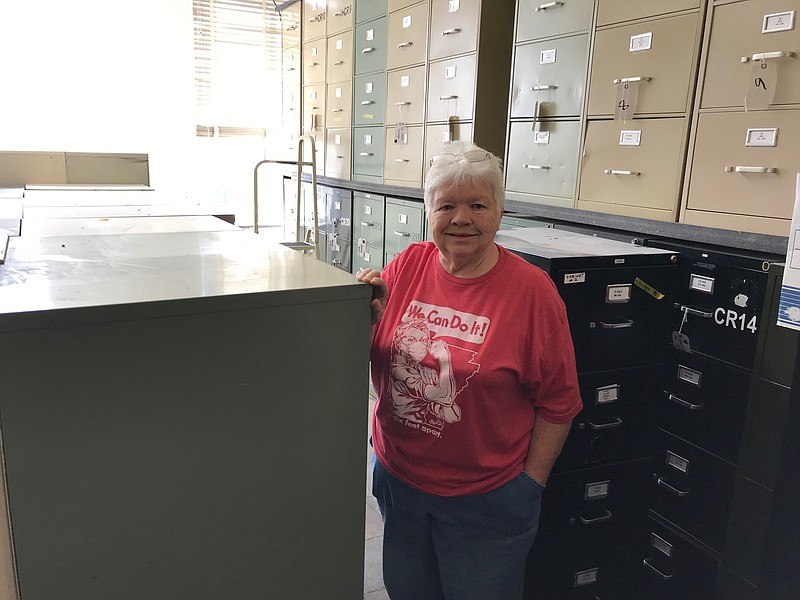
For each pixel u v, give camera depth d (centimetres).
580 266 147
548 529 162
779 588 142
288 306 77
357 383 84
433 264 133
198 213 179
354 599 92
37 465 66
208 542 78
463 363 119
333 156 393
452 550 129
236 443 77
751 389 144
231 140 502
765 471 143
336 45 375
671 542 169
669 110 165
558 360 123
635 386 164
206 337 72
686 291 159
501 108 254
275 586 85
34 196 230
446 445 123
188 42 459
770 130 139
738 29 145
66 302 66
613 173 185
